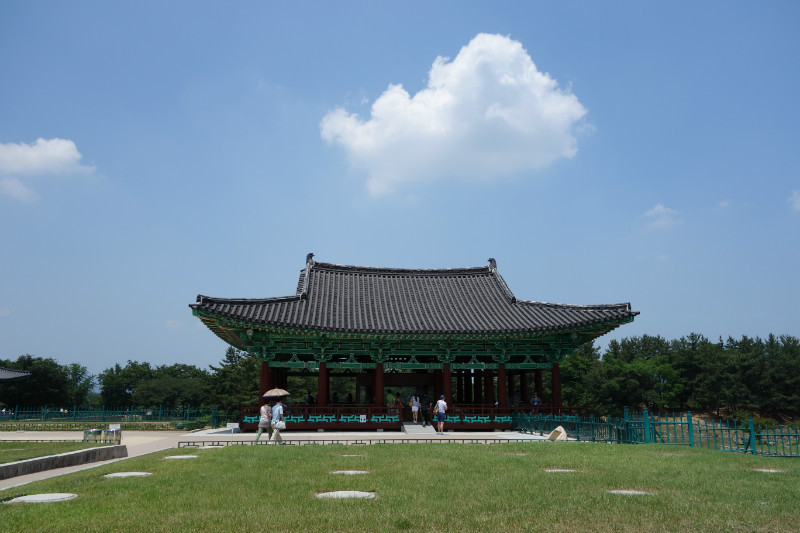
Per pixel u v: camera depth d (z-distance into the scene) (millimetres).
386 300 45938
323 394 39500
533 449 22984
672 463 18141
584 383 97875
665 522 10047
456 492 12688
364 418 38125
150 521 10102
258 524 9859
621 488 13438
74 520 10180
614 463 18031
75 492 13414
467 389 50406
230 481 14516
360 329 38688
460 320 42562
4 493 13664
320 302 43469
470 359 44000
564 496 12195
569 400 98562
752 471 16438
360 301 45062
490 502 11562
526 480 14383
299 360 40688
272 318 38375
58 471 19672
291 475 15555
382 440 30703
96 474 16781
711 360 100812
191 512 10828
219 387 86625
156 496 12469
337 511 10750
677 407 99938
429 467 17016
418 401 42250
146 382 96375
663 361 103625
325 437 32875
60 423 54906
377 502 11570
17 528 9648
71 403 107812
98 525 9836
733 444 27969
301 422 37844
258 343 39281
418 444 26344
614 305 40156
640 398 96125
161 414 62969
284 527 9664
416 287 49250
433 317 43062
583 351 108875
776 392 94188
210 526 9758
